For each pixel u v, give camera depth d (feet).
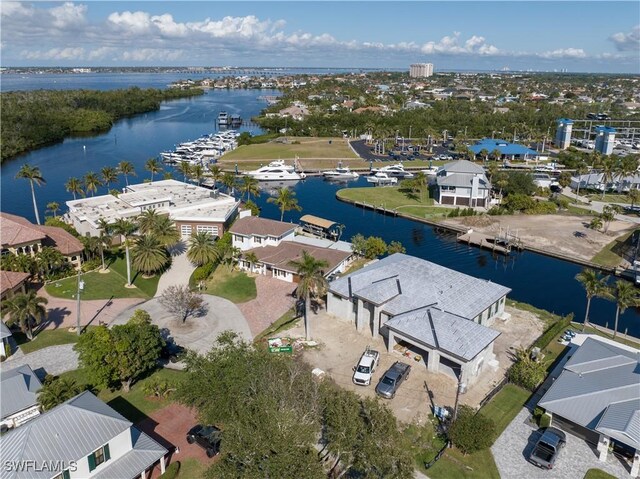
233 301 221.25
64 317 202.69
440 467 124.98
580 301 245.04
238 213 337.31
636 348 187.73
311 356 174.19
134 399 149.79
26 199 410.31
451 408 147.02
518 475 122.93
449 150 638.12
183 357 142.82
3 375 145.18
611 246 310.65
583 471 123.85
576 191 449.06
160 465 121.90
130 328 155.53
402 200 416.87
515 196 387.55
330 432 113.19
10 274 213.87
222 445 104.99
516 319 206.49
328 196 444.14
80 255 253.03
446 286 194.59
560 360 175.01
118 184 468.34
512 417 144.05
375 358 165.78
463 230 346.13
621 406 131.03
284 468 95.55
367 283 197.77
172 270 253.65
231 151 628.28
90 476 109.70
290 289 232.73
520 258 303.07
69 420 112.16
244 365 128.06
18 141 596.29
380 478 101.96
